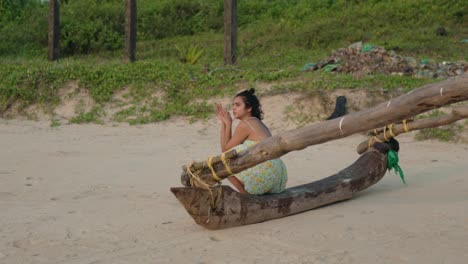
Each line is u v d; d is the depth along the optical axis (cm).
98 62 1706
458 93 400
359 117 456
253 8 2369
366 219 595
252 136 618
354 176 689
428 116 1120
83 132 1216
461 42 1808
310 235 550
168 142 1102
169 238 557
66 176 840
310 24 2102
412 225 570
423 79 1321
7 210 664
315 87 1275
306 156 966
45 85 1420
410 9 2095
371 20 2047
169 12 2370
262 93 1302
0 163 931
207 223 563
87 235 572
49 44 1792
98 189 763
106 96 1373
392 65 1410
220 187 564
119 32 2258
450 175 809
